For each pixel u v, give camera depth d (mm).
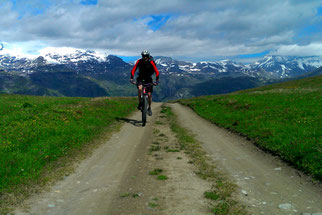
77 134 11508
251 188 6160
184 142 11766
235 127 15430
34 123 11852
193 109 32156
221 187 6141
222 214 4695
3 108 15695
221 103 31547
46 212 4855
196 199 5422
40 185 6238
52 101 23688
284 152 9008
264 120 15641
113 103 26438
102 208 5027
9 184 6070
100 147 10367
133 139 12031
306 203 5223
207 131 15633
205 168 7836
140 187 6160
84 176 7059
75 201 5387
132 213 4777
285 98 26688
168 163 8297
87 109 18484
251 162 8711
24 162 7379
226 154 9922
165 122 18594
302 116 15234
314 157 7543
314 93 29078
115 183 6480
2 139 8953
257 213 4770
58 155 8734
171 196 5582
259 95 34281
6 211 4816
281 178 6938
